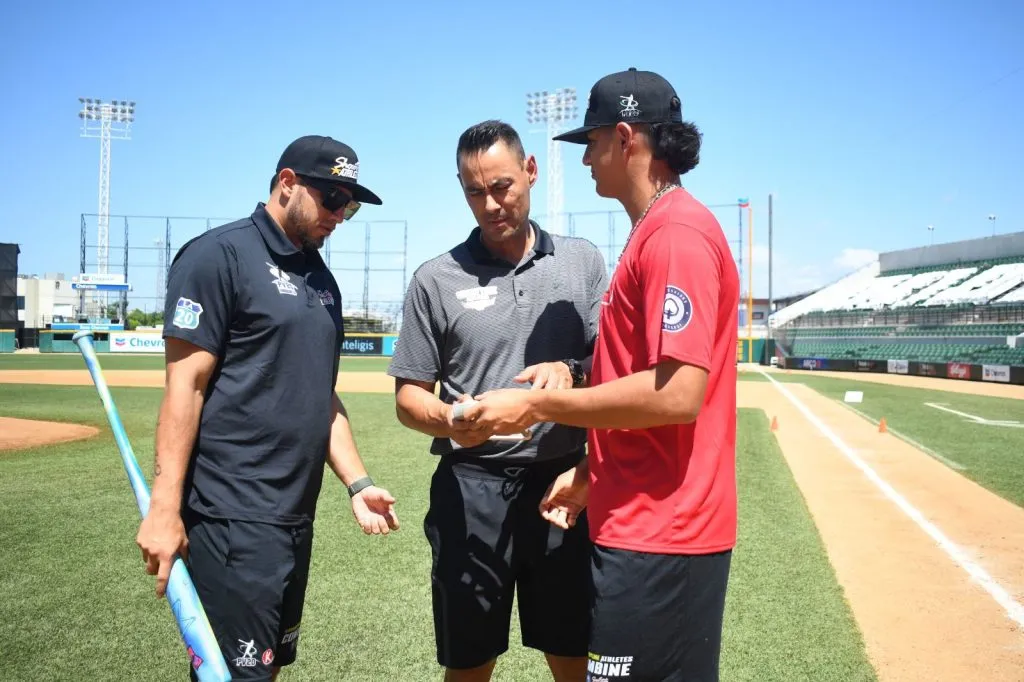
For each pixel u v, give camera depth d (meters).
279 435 2.39
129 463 2.25
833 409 16.39
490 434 1.96
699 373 1.75
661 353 1.75
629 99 1.97
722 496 1.91
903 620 4.06
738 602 4.30
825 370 37.94
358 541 5.48
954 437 11.70
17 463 8.42
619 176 2.04
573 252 2.77
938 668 3.47
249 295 2.36
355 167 2.53
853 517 6.39
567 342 2.67
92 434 10.75
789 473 8.39
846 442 11.02
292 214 2.47
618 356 1.96
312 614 4.08
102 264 52.97
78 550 5.10
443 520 2.61
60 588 4.37
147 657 3.48
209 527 2.33
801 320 48.88
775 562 5.04
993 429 12.76
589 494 2.04
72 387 19.94
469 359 2.62
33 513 6.12
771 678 3.35
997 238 41.16
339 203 2.49
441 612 2.60
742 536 5.71
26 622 3.87
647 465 1.89
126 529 5.64
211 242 2.34
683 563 1.86
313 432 2.46
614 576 1.91
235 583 2.30
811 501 7.02
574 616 2.62
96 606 4.09
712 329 1.78
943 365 30.64
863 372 35.84
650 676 1.89
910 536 5.77
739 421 13.69
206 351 2.31
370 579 4.64
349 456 2.77
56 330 51.59
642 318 1.90
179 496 2.20
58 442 9.98
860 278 51.66
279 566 2.36
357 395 19.12
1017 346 29.80
